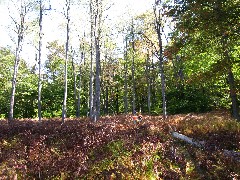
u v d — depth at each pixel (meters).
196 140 11.71
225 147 10.52
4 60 47.38
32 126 17.06
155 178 8.36
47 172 9.27
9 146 12.52
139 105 56.34
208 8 13.12
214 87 29.19
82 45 37.81
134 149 10.80
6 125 18.23
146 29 33.75
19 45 27.91
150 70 48.22
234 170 8.52
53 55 49.41
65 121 24.00
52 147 11.96
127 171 8.62
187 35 14.61
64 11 22.38
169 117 23.56
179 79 34.53
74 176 8.97
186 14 13.55
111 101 58.91
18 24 27.42
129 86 53.56
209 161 9.30
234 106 17.45
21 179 8.86
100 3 24.02
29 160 10.39
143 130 14.64
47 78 59.03
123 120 22.56
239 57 17.44
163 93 22.61
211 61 21.89
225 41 14.51
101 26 25.53
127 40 39.78
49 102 52.22
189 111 30.62
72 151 11.35
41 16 24.34
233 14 12.48
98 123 17.97
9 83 47.75
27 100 51.00
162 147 11.05
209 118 19.42
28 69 56.94
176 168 9.02
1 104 50.09
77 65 46.50
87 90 52.59
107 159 9.98
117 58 47.75
